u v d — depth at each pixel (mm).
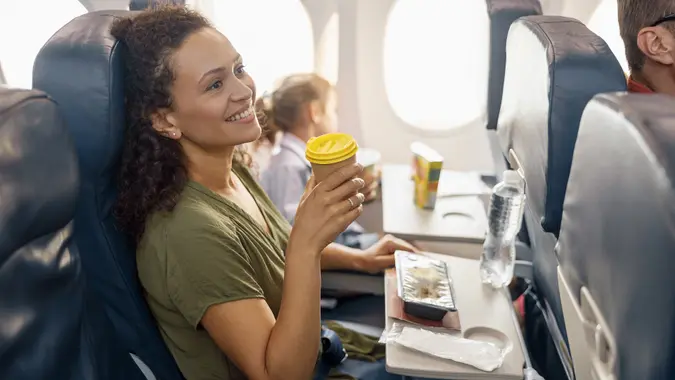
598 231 861
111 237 1106
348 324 1616
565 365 1370
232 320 1080
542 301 1622
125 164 1116
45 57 1010
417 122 2418
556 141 1121
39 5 2219
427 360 1175
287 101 2043
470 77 2309
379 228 2031
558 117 1108
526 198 1418
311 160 1055
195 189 1174
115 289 1136
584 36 1175
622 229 767
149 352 1186
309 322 1074
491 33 1783
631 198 739
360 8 2242
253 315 1086
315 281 1090
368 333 1595
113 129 1027
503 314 1348
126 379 1110
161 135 1143
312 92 2062
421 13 2234
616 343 794
